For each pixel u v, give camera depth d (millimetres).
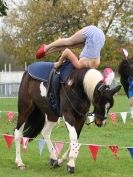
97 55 8812
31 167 9586
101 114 8305
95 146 8445
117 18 41344
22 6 46844
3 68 68375
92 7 40250
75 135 8570
